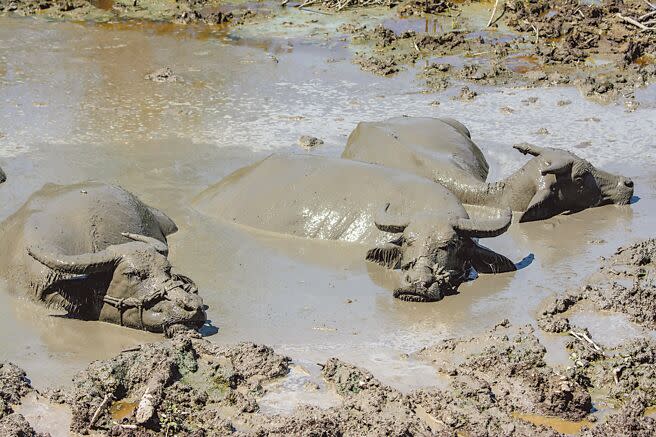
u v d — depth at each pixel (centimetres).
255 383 1035
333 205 1391
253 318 1170
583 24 2378
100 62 2164
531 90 2008
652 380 1057
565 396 1009
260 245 1360
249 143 1731
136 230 1253
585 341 1120
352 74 2105
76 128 1789
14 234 1240
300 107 1912
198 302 1120
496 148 1717
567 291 1227
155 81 2045
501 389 1040
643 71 2089
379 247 1287
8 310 1171
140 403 979
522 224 1445
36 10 2564
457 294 1235
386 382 1045
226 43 2317
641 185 1580
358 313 1186
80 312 1166
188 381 1038
